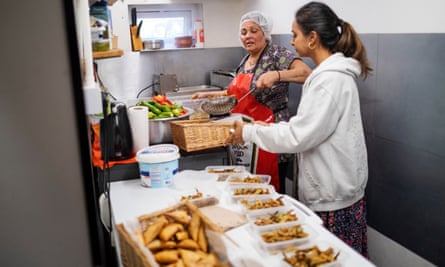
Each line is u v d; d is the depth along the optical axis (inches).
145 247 39.6
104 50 63.8
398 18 84.6
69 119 21.4
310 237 47.9
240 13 161.8
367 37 93.7
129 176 71.7
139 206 58.9
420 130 80.4
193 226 43.6
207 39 160.1
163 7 155.6
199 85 160.9
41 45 20.2
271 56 100.9
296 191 77.5
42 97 20.8
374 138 93.8
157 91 149.9
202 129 72.1
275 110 100.5
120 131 70.0
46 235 22.6
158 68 153.3
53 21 20.1
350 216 71.3
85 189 22.6
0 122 20.6
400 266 89.8
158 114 82.2
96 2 62.1
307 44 71.6
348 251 45.5
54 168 21.8
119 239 44.2
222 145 75.4
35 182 21.7
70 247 23.1
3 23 19.5
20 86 20.4
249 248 46.6
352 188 69.4
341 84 65.9
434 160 77.8
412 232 85.6
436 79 75.5
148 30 156.4
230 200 60.2
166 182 66.2
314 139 66.3
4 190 21.4
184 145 71.9
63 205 22.4
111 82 146.3
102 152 69.3
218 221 52.5
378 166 93.4
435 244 79.9
